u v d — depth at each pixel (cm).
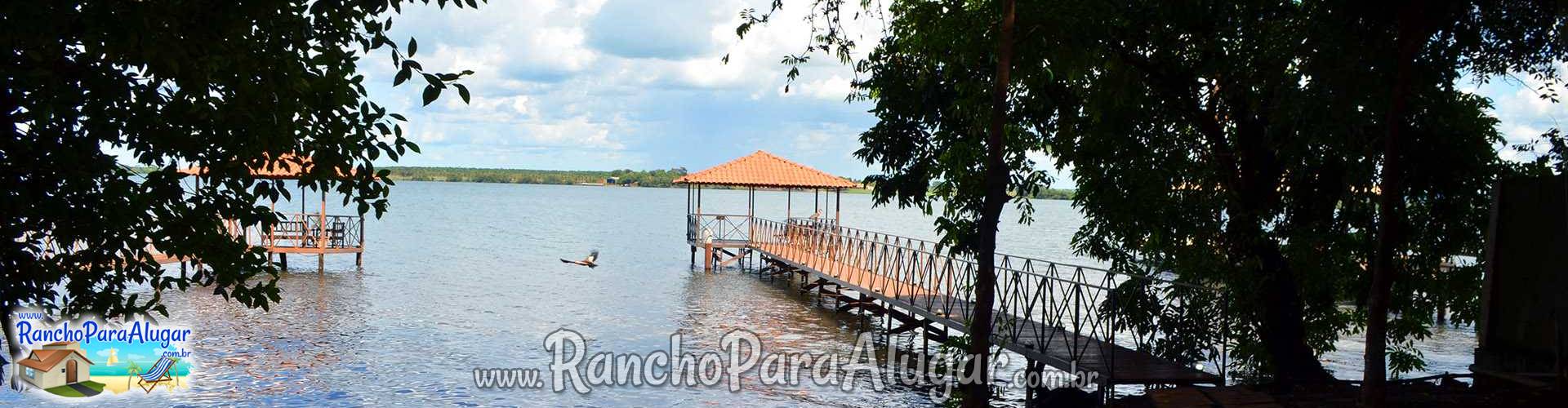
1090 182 1236
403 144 707
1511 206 946
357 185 700
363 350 1822
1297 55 976
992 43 990
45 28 559
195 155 663
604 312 2422
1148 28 1063
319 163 670
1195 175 1230
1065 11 970
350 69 673
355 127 686
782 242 3259
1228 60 1063
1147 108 1150
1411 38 802
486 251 4322
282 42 640
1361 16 889
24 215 648
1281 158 1108
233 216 703
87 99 630
